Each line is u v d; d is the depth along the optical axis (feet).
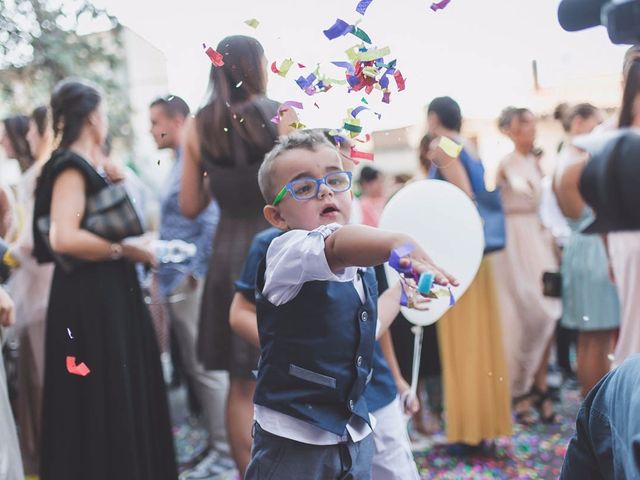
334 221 4.87
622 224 2.59
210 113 8.06
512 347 11.78
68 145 8.18
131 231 7.98
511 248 11.85
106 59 16.76
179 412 14.08
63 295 7.85
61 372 7.79
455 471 9.78
